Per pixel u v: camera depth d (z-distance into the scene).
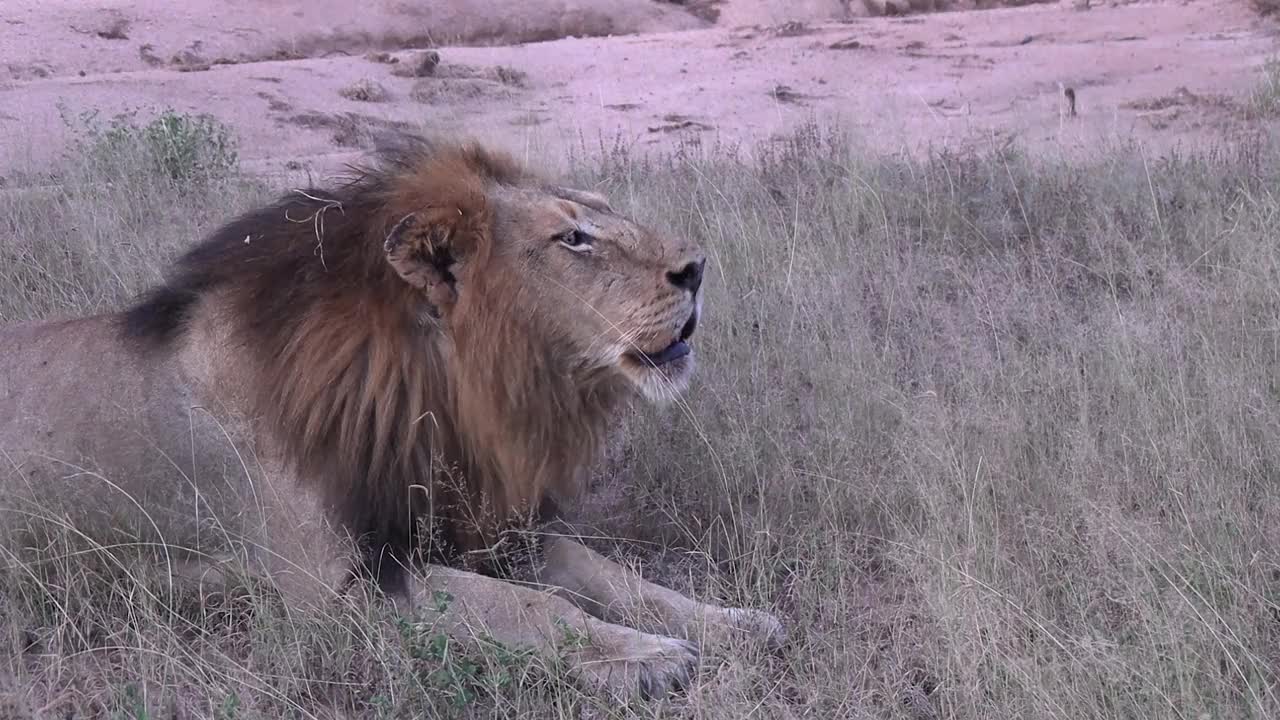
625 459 9.59
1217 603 7.27
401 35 30.97
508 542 7.91
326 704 7.10
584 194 7.88
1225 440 8.74
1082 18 31.28
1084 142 17.75
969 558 7.60
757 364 10.30
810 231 12.79
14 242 12.82
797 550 8.23
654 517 8.98
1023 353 10.41
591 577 7.96
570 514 8.89
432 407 7.60
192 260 8.17
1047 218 13.51
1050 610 7.45
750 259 12.18
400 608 7.54
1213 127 19.38
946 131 19.94
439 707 6.81
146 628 7.43
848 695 6.95
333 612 7.39
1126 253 12.38
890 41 29.44
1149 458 8.75
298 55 29.28
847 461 8.97
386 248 7.21
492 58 27.94
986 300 11.76
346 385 7.46
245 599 7.67
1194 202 13.50
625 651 7.11
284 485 7.69
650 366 7.75
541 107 23.64
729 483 9.01
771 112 22.80
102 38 27.62
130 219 13.45
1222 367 9.59
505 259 7.49
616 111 23.23
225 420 7.82
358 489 7.61
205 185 14.70
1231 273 11.38
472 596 7.41
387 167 7.88
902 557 7.99
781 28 31.16
